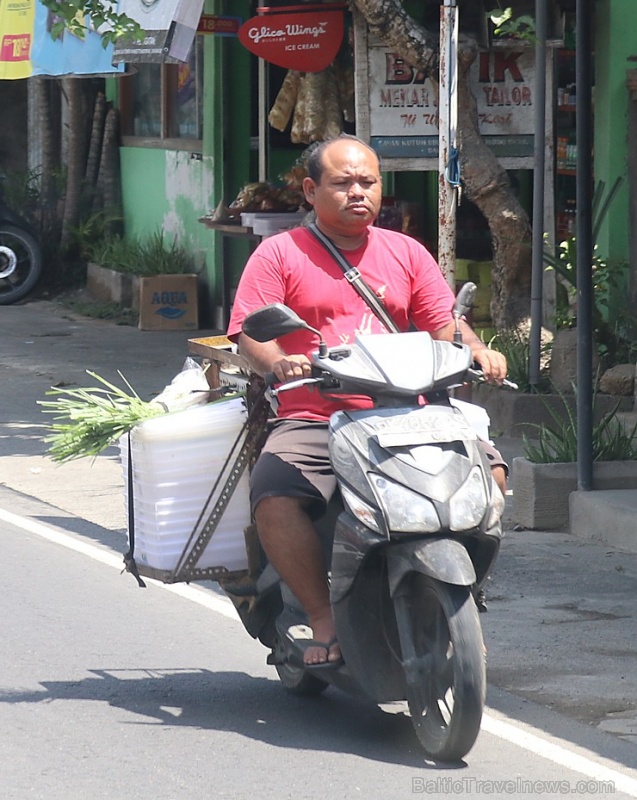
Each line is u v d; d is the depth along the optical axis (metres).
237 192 39.72
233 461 12.58
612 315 28.55
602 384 26.48
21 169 54.25
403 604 11.02
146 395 30.64
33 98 52.41
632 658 14.49
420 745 12.01
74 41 38.09
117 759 11.64
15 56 40.84
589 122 19.39
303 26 29.42
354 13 26.70
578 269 19.55
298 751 11.84
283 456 11.62
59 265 47.94
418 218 32.81
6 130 54.06
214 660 14.55
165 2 29.77
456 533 10.76
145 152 45.62
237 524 12.74
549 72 26.56
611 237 28.78
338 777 11.23
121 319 42.28
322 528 11.86
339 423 11.18
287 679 13.38
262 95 35.47
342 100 31.39
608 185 28.81
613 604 16.33
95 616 16.02
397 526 10.62
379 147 26.98
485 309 30.22
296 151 39.28
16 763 11.55
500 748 11.94
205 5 38.97
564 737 12.29
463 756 11.41
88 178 48.38
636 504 19.02
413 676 11.12
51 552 18.92
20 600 16.59
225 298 39.94
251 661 14.55
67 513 21.39
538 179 25.81
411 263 12.45
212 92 39.47
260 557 12.54
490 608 16.20
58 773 11.33
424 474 10.78
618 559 18.23
